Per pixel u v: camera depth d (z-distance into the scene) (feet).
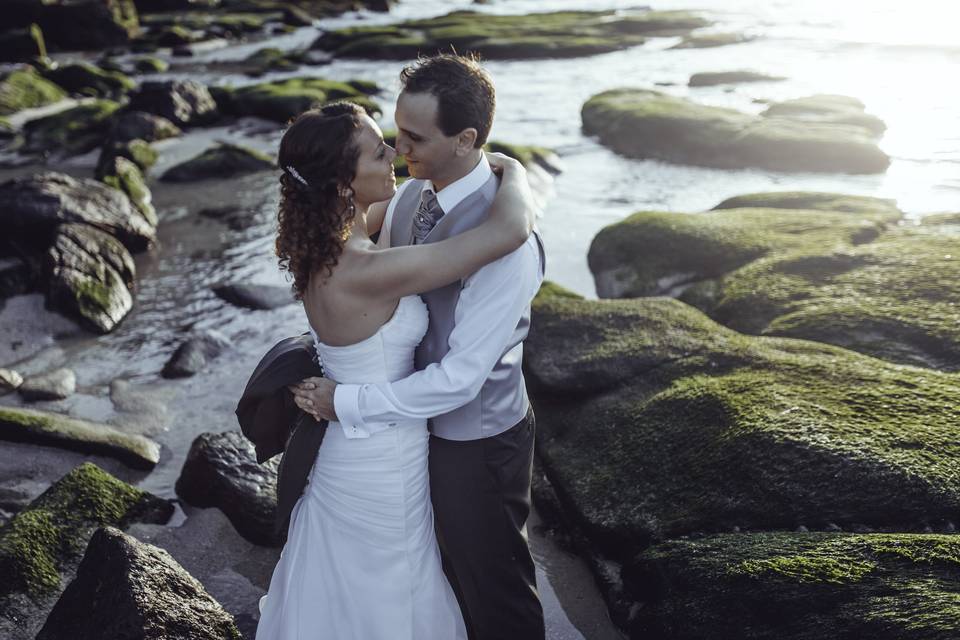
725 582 10.24
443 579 9.59
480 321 8.54
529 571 9.56
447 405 8.56
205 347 19.56
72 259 22.26
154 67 56.24
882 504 10.97
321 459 9.16
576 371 15.30
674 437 13.10
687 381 14.43
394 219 9.74
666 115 32.40
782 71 43.16
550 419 15.03
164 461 15.61
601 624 11.58
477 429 9.01
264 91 42.37
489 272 8.54
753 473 11.82
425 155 8.64
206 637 10.12
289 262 8.68
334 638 9.24
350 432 8.79
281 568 9.62
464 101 8.40
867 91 38.01
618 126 33.37
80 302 21.15
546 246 24.11
